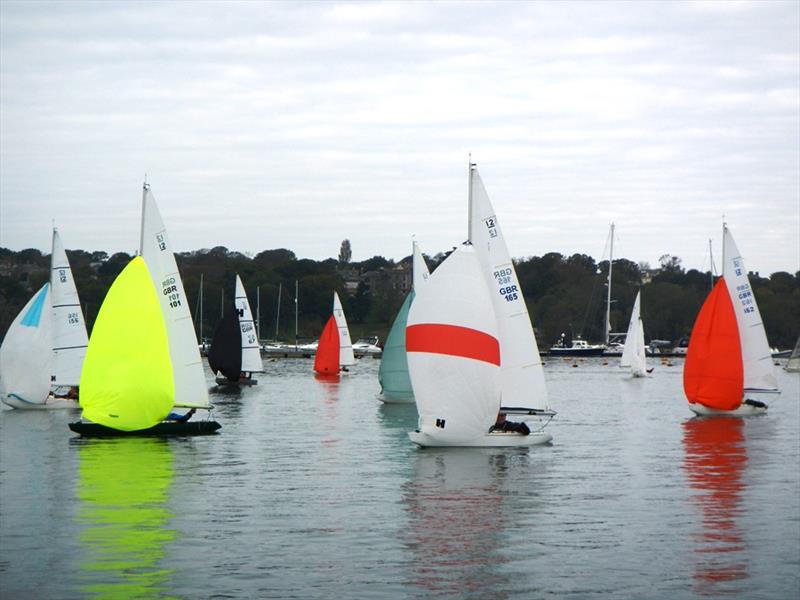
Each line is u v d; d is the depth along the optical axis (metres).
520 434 37.06
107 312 38.38
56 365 52.09
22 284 161.38
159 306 38.66
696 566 20.53
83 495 27.31
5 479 29.69
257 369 78.94
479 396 35.53
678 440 40.28
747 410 51.62
